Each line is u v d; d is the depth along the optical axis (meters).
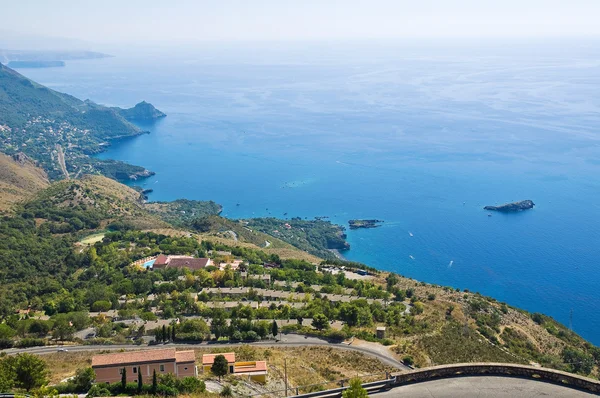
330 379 93.75
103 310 151.12
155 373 79.62
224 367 90.50
